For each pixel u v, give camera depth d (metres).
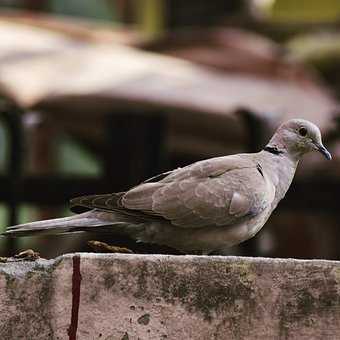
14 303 6.64
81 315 6.64
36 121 13.07
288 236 19.53
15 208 13.21
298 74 16.11
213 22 23.83
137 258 6.68
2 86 12.73
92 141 16.19
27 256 6.97
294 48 20.38
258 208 8.41
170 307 6.67
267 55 16.08
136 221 8.27
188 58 16.11
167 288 6.68
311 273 6.73
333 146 14.20
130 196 8.19
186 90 13.55
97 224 8.08
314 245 19.58
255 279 6.71
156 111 13.23
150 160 13.29
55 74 13.25
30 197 13.77
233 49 16.25
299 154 9.17
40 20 15.49
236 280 6.71
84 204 8.05
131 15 23.41
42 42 14.29
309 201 13.99
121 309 6.66
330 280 6.72
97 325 6.64
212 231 8.34
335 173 14.37
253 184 8.40
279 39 21.80
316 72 20.06
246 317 6.70
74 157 20.27
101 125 14.34
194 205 8.20
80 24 16.69
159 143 13.30
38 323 6.64
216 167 8.44
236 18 22.61
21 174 13.19
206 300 6.68
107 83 13.14
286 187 9.02
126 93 12.97
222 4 23.86
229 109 13.34
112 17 22.97
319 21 21.69
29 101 12.68
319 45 20.20
